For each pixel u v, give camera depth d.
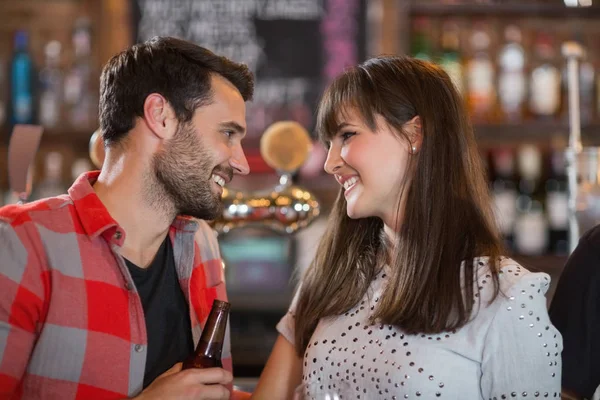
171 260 1.59
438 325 1.43
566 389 1.58
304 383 1.55
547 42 3.27
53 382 1.42
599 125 3.18
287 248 3.20
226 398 1.45
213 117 1.51
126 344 1.46
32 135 1.75
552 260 3.11
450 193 1.51
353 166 1.53
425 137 1.51
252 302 2.96
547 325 1.41
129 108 1.50
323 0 3.34
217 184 1.55
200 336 1.58
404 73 1.54
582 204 1.90
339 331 1.55
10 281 1.40
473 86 3.21
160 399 1.39
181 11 3.33
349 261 1.61
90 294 1.45
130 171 1.51
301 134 1.96
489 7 3.18
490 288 1.43
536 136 3.22
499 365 1.40
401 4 3.18
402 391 1.41
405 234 1.51
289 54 3.35
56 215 1.47
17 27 3.29
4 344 1.39
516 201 3.29
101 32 3.26
